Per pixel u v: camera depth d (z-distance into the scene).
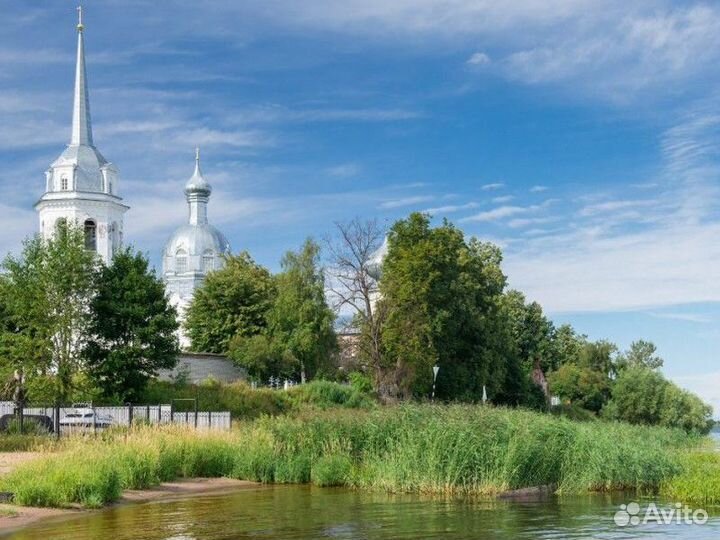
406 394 72.69
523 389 93.69
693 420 102.94
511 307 119.50
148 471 33.38
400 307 75.19
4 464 32.22
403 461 33.88
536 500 30.47
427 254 75.62
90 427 45.28
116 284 60.22
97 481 28.41
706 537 22.78
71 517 25.89
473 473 32.69
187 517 26.00
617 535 23.12
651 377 103.25
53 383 52.66
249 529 23.80
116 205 95.62
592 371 121.69
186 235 147.00
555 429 34.56
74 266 57.38
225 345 93.75
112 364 57.84
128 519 25.53
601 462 33.47
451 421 34.38
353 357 83.25
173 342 61.41
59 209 93.19
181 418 49.59
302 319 83.50
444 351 77.25
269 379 82.69
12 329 58.84
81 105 98.25
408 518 25.94
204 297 96.94
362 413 39.78
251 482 36.25
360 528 23.97
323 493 32.59
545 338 129.00
